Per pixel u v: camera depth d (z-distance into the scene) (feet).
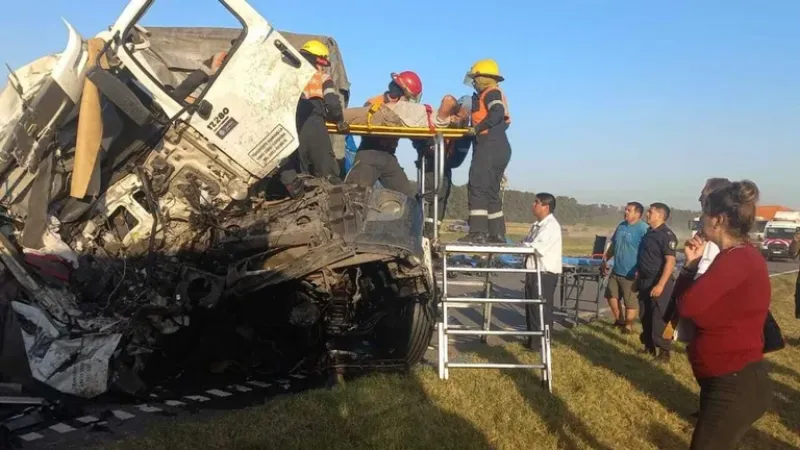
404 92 25.71
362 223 18.53
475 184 24.82
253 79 18.13
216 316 18.89
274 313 19.06
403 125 23.94
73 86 16.39
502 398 18.07
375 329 21.07
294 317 17.99
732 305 11.73
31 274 16.72
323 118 23.06
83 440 14.43
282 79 18.37
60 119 16.71
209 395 18.43
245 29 18.03
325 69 25.53
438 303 21.21
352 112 24.59
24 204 18.06
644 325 26.35
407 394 17.70
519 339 28.99
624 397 19.42
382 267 19.20
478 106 24.77
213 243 18.13
